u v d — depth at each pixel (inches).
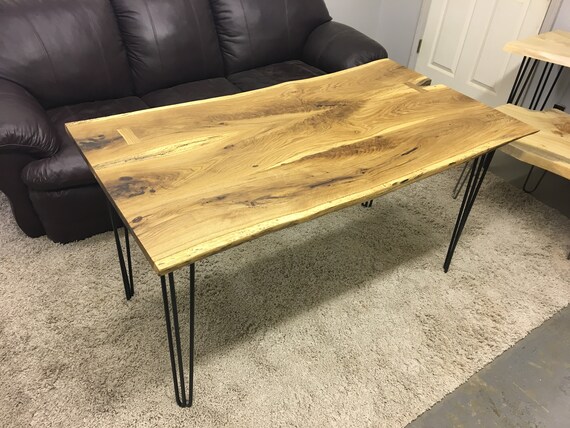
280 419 50.0
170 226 38.3
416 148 52.0
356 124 55.9
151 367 54.1
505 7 98.7
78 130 50.4
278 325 60.3
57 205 65.2
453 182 90.9
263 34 89.3
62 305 60.7
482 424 51.9
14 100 62.9
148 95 81.3
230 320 60.4
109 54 76.4
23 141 59.2
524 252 75.4
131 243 71.2
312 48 93.0
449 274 70.2
